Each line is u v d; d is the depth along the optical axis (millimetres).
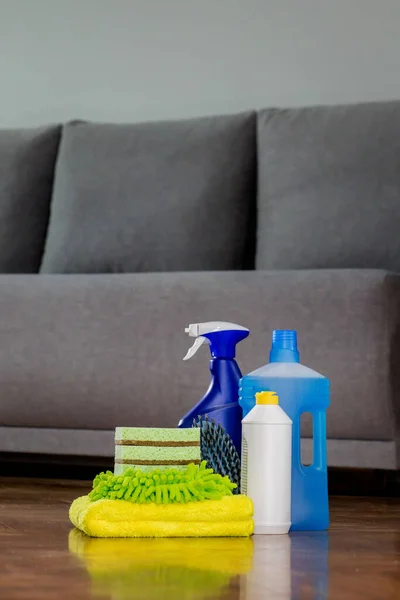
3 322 2469
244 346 2262
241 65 3398
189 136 3012
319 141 2852
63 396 2402
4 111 3613
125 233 2939
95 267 2951
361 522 1589
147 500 1301
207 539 1287
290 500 1394
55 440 2424
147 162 3000
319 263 2734
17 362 2447
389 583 998
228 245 2906
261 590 945
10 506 1754
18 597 891
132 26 3510
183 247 2896
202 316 2303
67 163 3105
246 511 1317
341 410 2154
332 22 3326
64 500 1874
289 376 1450
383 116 2824
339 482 2486
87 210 3002
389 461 2133
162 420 2322
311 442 2152
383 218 2709
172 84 3461
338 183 2787
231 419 1495
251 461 1374
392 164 2754
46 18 3592
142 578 993
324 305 2201
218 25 3426
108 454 2369
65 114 3555
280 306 2238
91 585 951
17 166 3180
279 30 3369
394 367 2160
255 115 3029
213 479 1338
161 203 2941
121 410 2355
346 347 2170
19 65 3607
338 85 3312
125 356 2355
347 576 1039
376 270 2209
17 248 3117
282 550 1222
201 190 2936
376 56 3289
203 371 2283
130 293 2373
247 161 2988
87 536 1304
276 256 2807
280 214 2838
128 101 3498
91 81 3537
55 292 2439
